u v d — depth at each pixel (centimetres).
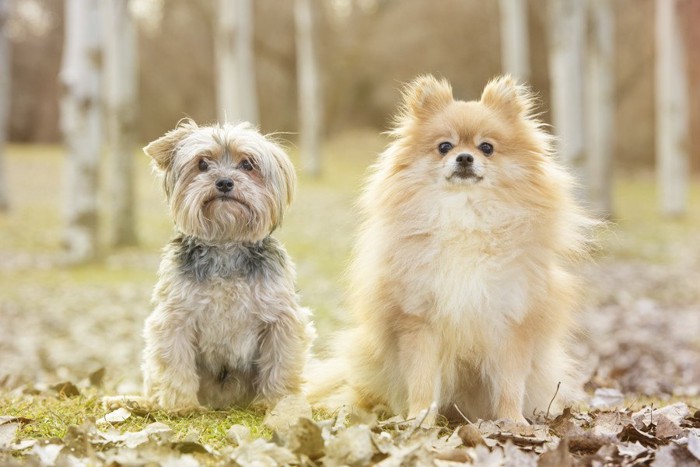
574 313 156
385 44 1064
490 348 144
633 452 130
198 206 150
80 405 154
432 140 147
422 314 144
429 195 145
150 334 151
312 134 710
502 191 144
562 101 383
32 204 552
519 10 557
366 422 138
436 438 135
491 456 127
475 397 150
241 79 561
